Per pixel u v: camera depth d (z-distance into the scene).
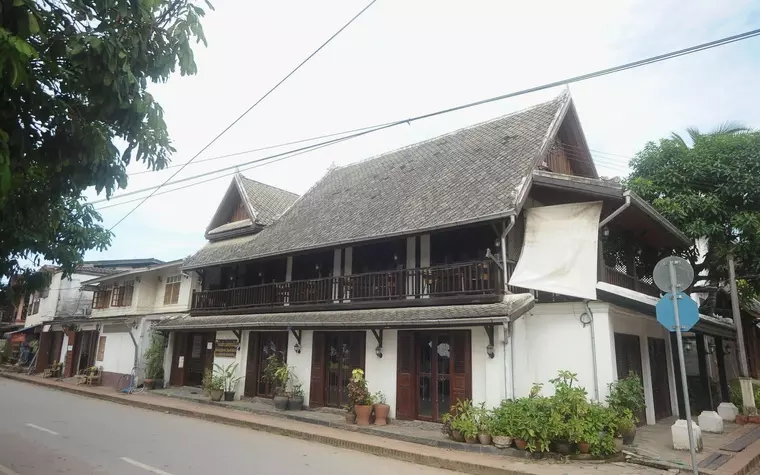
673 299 8.24
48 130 5.02
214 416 15.27
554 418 9.72
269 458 9.69
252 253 19.45
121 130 5.52
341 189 21.02
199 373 22.25
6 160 3.52
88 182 5.50
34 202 5.59
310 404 16.02
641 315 13.33
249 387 18.42
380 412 13.12
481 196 13.47
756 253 15.47
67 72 5.06
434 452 10.23
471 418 10.77
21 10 3.82
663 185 17.00
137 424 13.67
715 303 18.14
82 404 18.12
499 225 12.87
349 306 15.59
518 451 9.90
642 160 17.95
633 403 10.73
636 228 15.01
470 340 12.64
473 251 13.76
